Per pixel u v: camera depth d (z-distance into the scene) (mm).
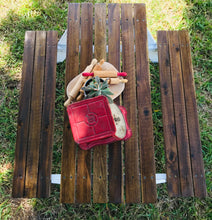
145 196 1425
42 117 1567
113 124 1094
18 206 1959
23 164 1488
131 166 1462
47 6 2461
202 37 2381
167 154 1501
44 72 1663
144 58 1650
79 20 1733
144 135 1506
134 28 1727
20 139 1527
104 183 1434
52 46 1694
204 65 2309
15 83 2273
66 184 1443
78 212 1937
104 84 1234
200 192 1452
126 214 1924
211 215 1920
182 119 1560
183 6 2453
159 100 2188
